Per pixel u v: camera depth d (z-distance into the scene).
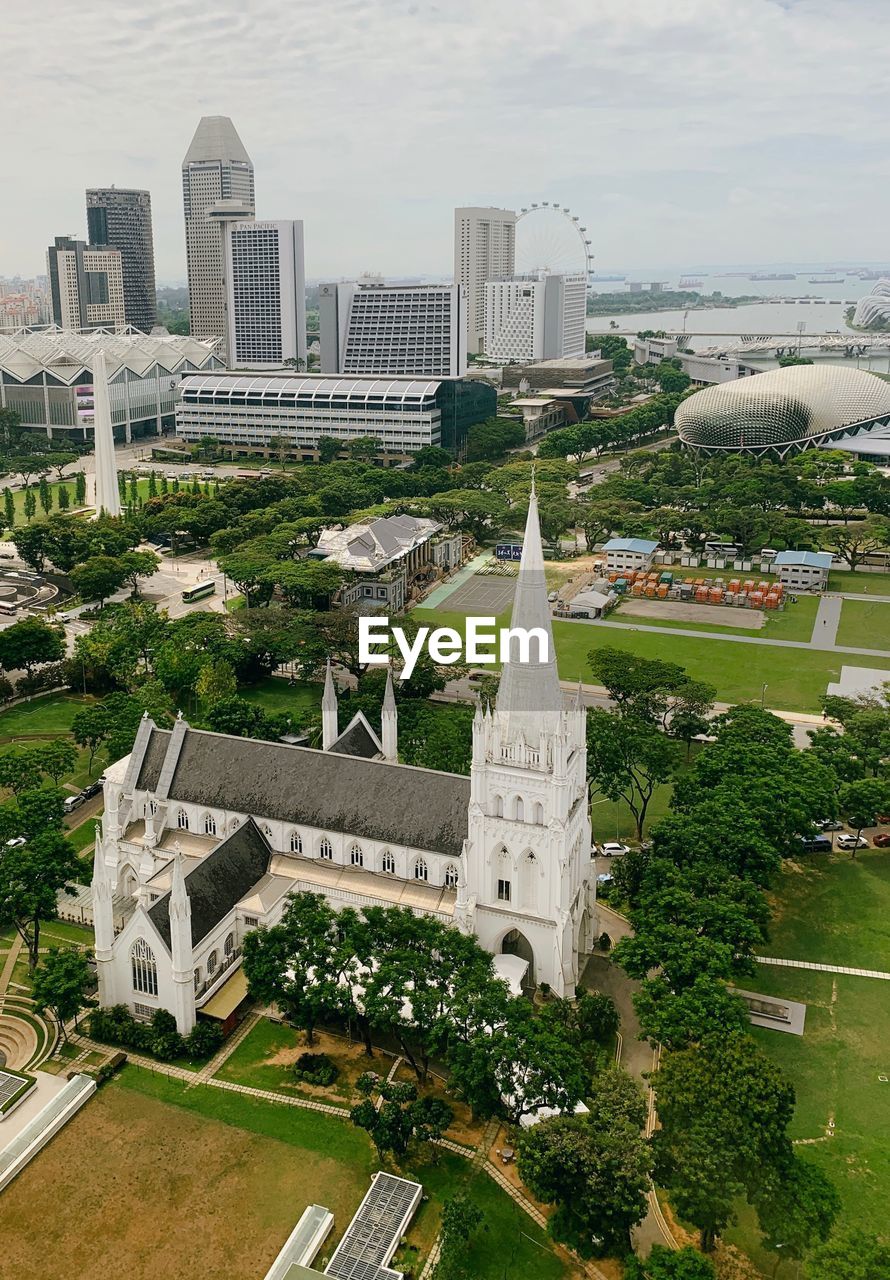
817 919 154.25
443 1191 107.12
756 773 167.88
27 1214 104.00
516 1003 115.00
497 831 130.62
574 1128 100.50
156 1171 109.25
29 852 144.00
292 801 149.62
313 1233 100.75
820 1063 124.38
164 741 162.50
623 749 174.88
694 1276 87.38
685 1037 113.00
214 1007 131.38
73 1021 134.00
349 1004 120.62
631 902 151.50
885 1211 103.31
